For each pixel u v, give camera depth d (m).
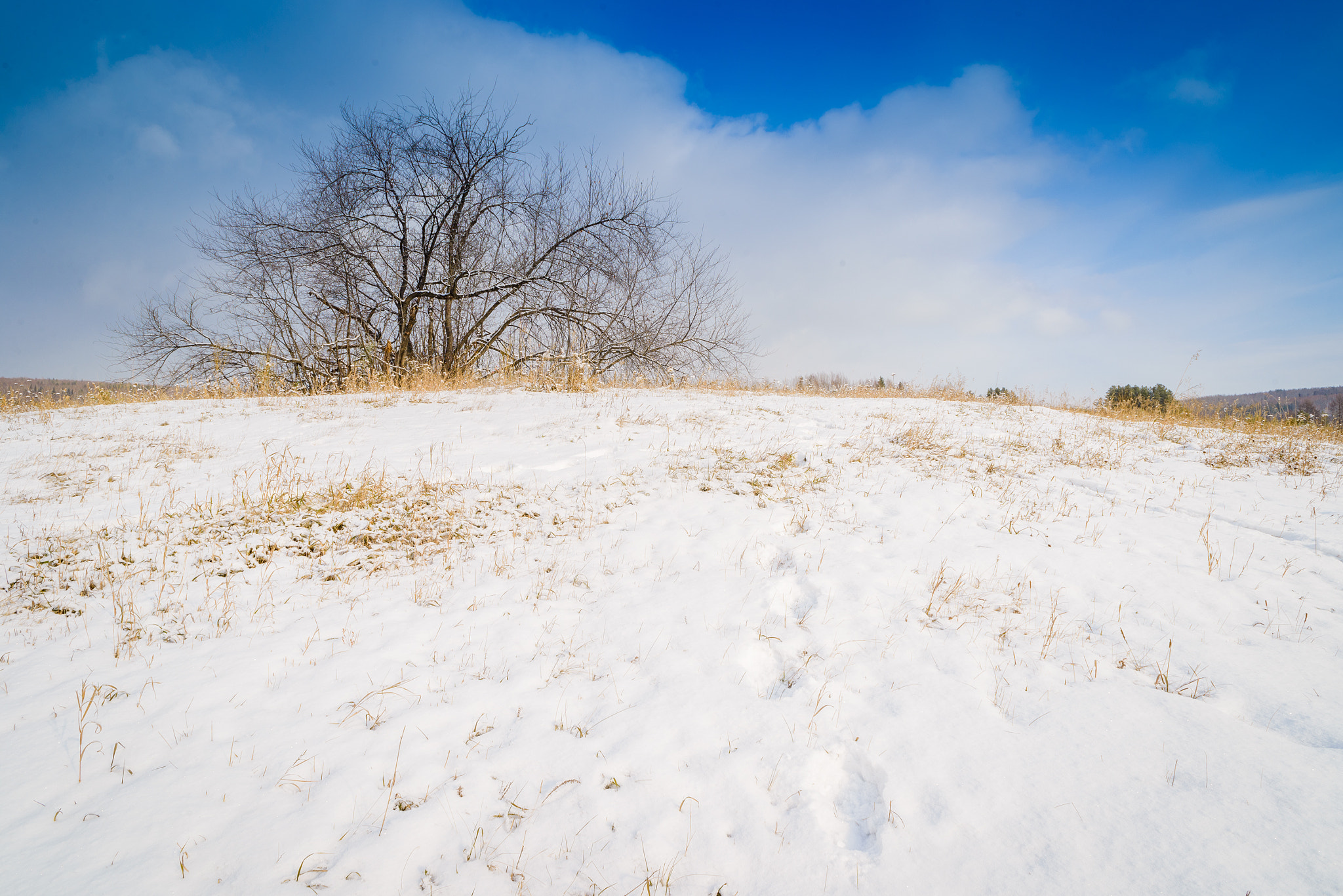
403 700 3.68
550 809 2.96
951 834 2.86
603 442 9.30
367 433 9.77
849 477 7.78
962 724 3.54
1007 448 9.42
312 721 3.47
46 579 4.99
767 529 6.25
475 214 19.89
